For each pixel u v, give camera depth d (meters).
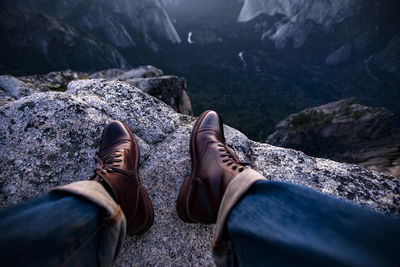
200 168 0.52
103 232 0.34
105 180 0.41
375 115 24.28
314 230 0.26
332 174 0.69
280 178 0.68
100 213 0.34
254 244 0.30
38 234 0.25
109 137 0.64
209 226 0.60
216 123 0.67
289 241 0.26
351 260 0.19
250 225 0.32
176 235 0.58
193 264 0.55
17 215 0.26
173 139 0.78
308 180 0.67
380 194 0.63
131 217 0.45
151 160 0.71
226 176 0.44
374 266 0.17
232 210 0.35
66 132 0.67
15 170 0.60
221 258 0.38
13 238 0.22
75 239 0.29
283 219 0.30
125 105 0.83
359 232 0.22
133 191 0.48
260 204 0.33
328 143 25.73
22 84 1.38
